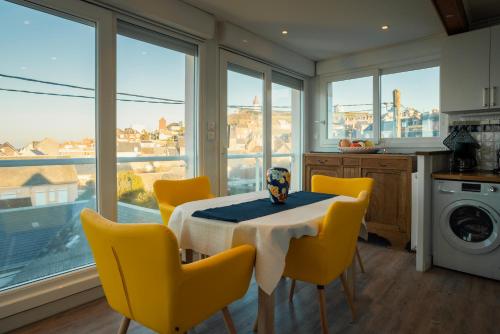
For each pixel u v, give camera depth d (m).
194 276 1.15
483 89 2.90
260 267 1.45
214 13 3.01
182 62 3.01
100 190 2.36
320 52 4.13
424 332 1.86
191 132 3.11
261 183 3.89
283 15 3.05
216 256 1.27
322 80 4.55
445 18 2.81
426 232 2.82
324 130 4.55
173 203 2.33
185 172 3.08
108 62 2.38
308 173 4.11
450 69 3.08
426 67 3.71
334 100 4.49
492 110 3.02
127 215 2.63
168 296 1.10
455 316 2.04
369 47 3.94
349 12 2.96
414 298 2.28
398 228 3.37
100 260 1.27
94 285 2.28
